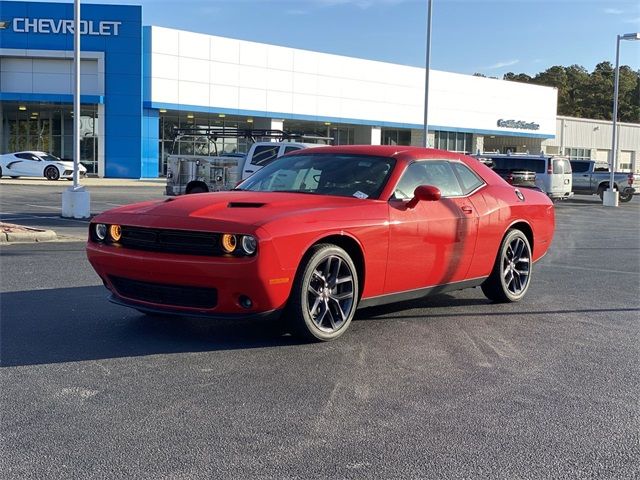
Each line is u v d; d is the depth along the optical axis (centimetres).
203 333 611
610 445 391
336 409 436
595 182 3544
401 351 571
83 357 534
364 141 5328
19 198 2309
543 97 6278
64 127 4281
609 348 600
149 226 549
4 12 3906
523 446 387
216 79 4384
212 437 389
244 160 1866
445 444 387
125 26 4059
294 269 538
